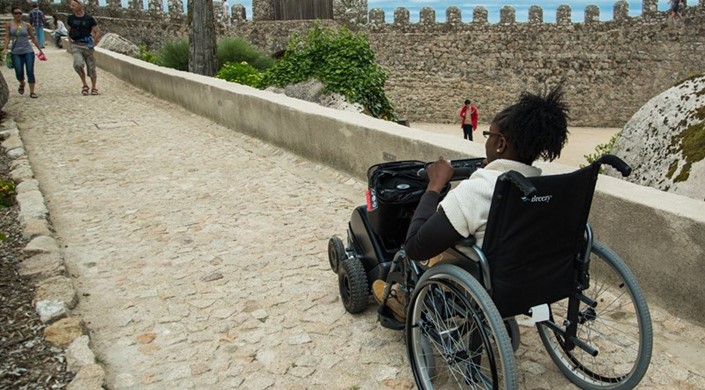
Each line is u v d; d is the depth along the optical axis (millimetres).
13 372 3053
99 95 13375
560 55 30891
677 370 3092
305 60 12734
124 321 3777
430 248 2553
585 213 2623
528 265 2574
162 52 21297
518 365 3246
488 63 31266
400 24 31312
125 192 6492
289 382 3150
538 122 2432
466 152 4895
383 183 3525
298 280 4332
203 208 5945
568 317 2828
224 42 20281
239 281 4332
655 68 30453
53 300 3789
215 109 10141
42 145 8672
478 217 2482
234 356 3387
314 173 7090
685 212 3381
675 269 3453
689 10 29453
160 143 8859
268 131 8453
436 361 3246
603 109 31266
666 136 5145
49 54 22828
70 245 5047
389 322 3334
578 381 3027
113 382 3148
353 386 3109
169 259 4734
